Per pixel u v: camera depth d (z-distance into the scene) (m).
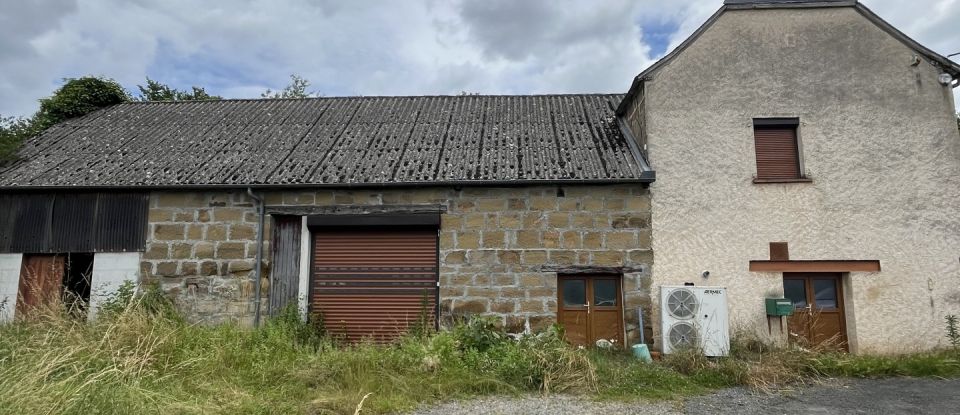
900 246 9.20
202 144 11.31
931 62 9.78
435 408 5.96
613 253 9.29
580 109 12.79
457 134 11.45
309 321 9.45
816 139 9.63
